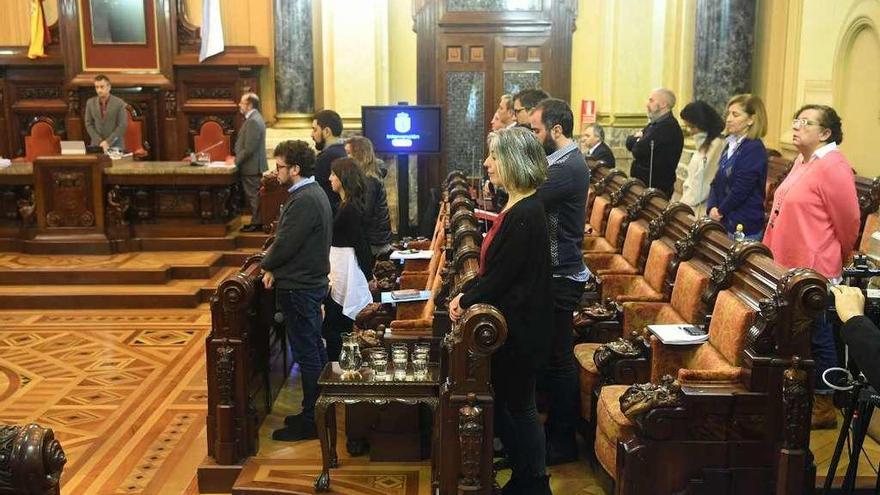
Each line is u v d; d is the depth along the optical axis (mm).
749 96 5191
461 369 3195
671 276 4582
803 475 3217
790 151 7883
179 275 8148
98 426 5000
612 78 10547
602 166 7547
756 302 3510
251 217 9633
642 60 10492
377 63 10508
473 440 3162
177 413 5203
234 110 10820
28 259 8344
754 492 3318
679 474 3314
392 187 10680
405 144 8594
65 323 7152
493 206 6344
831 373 3938
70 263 8195
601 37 10680
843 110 6836
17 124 10914
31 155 10789
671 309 4430
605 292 5152
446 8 10766
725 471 3301
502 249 3270
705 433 3293
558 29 10742
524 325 3297
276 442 4578
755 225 5211
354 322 5203
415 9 10773
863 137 6508
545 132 4105
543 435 3469
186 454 4621
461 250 4145
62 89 10891
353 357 4039
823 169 4168
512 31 10773
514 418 3420
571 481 4078
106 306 7605
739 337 3443
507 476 4129
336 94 10367
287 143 4512
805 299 3203
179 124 10844
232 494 4051
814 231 4188
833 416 4305
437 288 4496
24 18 10836
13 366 6074
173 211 8867
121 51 10695
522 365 3328
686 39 9547
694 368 3795
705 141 6305
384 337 4336
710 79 8672
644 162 6957
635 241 5367
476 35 10797
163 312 7520
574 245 4105
